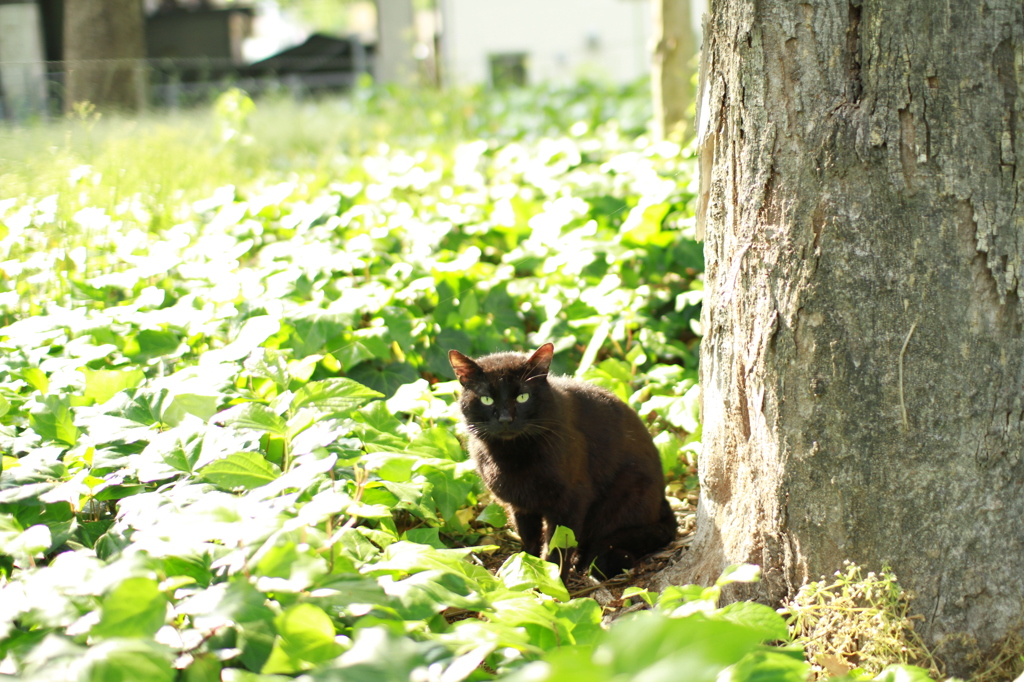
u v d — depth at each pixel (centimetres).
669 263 561
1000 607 251
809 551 269
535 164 789
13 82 934
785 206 257
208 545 236
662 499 374
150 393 316
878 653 250
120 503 267
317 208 571
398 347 463
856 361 252
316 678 169
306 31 5106
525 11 2472
